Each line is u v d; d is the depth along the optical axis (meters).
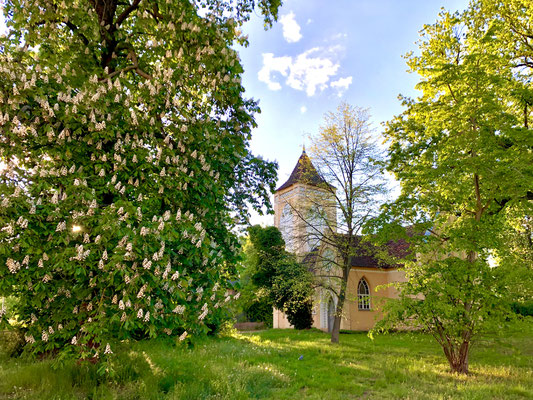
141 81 9.98
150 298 5.95
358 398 7.97
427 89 14.88
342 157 18.97
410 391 8.16
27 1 7.72
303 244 20.33
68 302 6.54
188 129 8.00
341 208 18.66
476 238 11.01
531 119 14.57
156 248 5.95
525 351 14.46
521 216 14.47
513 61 16.05
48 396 6.15
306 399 7.60
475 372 10.71
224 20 9.96
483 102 11.17
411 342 18.36
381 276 28.56
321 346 16.19
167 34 8.73
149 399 6.39
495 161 10.77
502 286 10.67
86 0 8.73
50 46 8.38
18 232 5.72
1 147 6.47
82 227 6.08
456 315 10.74
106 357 6.23
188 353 10.88
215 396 7.07
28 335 6.58
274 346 15.78
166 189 7.56
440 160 12.12
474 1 15.24
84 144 7.18
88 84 7.03
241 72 8.95
